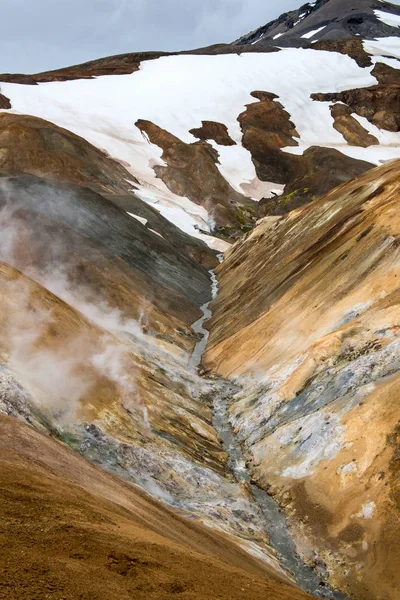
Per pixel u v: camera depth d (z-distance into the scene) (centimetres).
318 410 3322
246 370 4419
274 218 8612
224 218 11250
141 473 2817
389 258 4106
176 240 8994
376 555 2445
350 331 3697
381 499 2623
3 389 2602
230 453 3541
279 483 3095
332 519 2714
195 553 1633
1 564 1110
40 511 1466
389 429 2883
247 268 7131
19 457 1881
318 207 6488
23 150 10100
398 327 3462
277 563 2516
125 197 9400
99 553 1302
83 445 2745
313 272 4812
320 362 3669
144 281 6394
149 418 3403
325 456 3025
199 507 2738
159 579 1260
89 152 11162
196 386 4378
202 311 6738
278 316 4672
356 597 2358
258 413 3712
